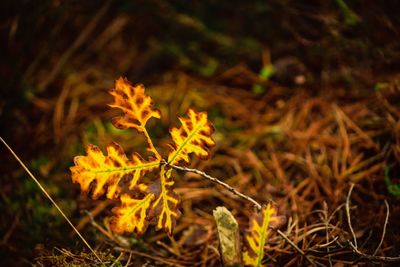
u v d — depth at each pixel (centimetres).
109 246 86
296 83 116
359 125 100
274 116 109
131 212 71
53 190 97
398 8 103
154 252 86
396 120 97
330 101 108
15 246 88
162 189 72
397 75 102
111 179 71
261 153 101
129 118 71
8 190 97
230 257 71
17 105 110
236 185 96
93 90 121
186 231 89
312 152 99
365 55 103
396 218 85
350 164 95
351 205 88
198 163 100
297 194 93
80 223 91
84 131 109
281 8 121
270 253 83
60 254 83
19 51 112
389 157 93
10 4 110
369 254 81
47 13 112
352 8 105
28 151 104
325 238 83
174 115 113
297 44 121
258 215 72
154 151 72
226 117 111
